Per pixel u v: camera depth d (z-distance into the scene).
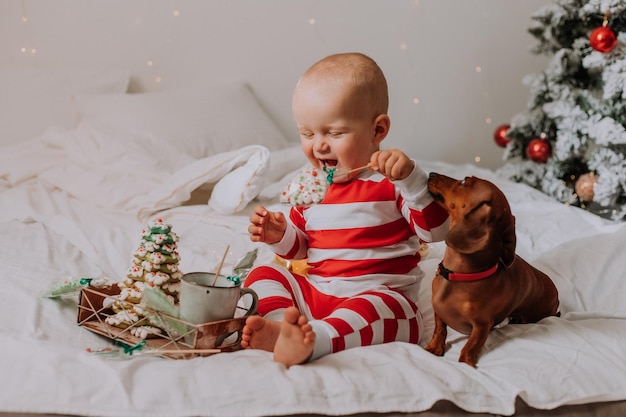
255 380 1.06
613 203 2.60
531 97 2.81
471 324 1.25
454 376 1.12
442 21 3.24
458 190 1.23
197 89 2.87
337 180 1.40
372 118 1.38
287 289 1.39
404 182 1.28
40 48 2.89
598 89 2.74
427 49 3.25
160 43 3.00
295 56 3.13
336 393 1.06
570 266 1.66
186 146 2.58
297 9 3.10
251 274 1.42
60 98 2.75
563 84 2.74
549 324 1.36
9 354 1.12
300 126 1.39
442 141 3.33
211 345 1.21
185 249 1.76
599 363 1.20
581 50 2.67
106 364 1.08
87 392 1.03
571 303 1.55
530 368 1.18
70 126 2.72
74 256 1.67
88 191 2.20
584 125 2.62
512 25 3.29
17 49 2.88
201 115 2.72
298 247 1.47
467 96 3.31
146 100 2.69
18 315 1.30
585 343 1.27
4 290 1.39
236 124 2.78
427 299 1.54
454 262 1.24
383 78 1.41
